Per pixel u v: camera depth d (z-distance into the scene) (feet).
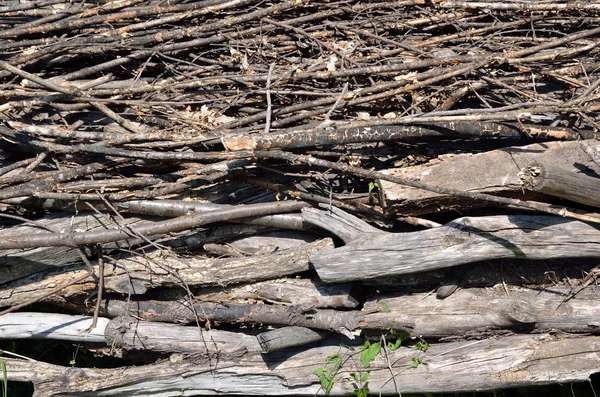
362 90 11.86
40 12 14.37
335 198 11.92
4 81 13.09
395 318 11.66
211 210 11.85
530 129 11.39
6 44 13.37
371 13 13.91
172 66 13.11
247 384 12.26
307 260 11.84
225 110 12.70
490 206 11.60
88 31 13.98
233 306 12.19
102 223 12.23
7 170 11.95
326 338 12.37
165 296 12.86
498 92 12.66
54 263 12.31
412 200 11.01
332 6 13.78
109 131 13.00
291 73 12.34
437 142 12.05
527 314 11.29
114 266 12.35
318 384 11.97
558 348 11.26
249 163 11.58
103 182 11.91
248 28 13.56
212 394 12.44
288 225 12.09
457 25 13.42
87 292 12.56
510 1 13.55
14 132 11.93
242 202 12.43
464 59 12.14
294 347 12.31
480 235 11.00
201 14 13.53
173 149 12.17
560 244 11.09
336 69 12.56
